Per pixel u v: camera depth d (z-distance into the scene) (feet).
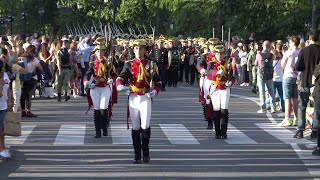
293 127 63.41
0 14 309.63
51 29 305.94
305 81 54.70
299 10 153.07
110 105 56.65
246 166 43.62
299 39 62.54
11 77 57.47
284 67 63.46
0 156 44.70
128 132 58.80
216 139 55.42
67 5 279.90
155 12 245.04
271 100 75.46
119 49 110.52
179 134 58.13
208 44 58.03
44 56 90.79
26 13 292.40
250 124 65.67
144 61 44.14
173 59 119.75
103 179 39.42
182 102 87.81
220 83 55.31
